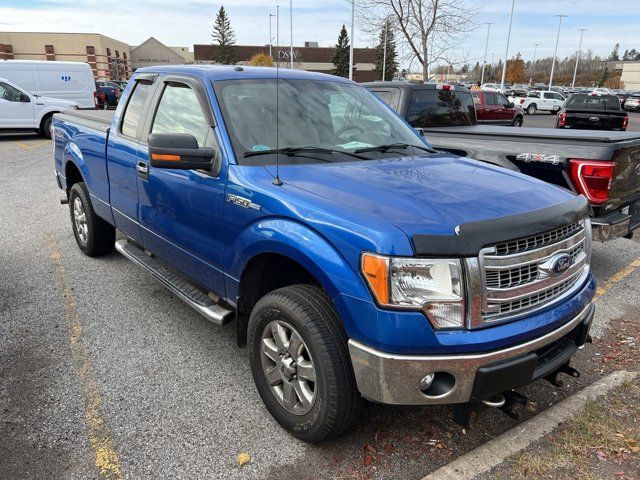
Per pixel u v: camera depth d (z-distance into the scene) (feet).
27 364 12.14
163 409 10.61
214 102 11.51
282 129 11.59
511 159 18.67
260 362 10.11
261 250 9.55
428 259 7.68
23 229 23.12
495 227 8.09
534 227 8.43
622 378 11.44
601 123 61.46
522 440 9.42
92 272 17.95
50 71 64.90
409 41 44.60
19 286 16.67
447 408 10.78
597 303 16.34
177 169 10.94
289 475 8.91
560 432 9.63
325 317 8.67
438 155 12.53
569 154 17.08
